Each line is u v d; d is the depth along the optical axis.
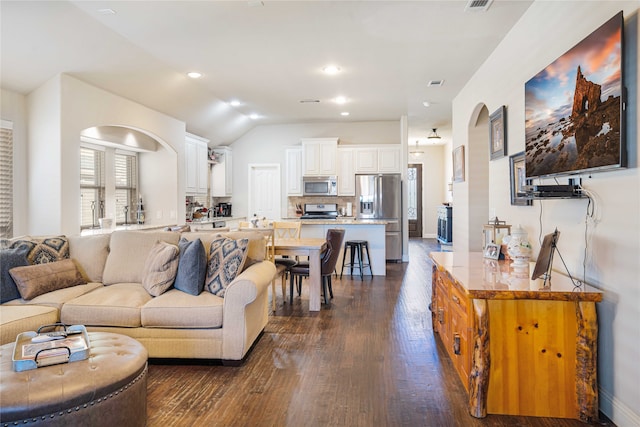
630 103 1.91
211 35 3.72
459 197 5.65
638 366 1.89
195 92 5.64
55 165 3.97
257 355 3.02
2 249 3.09
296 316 4.03
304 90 5.66
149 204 6.27
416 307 4.35
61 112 3.97
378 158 7.89
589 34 2.16
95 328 2.84
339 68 4.67
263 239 3.44
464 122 5.39
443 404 2.29
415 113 7.27
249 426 2.07
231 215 8.61
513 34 3.49
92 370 1.81
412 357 2.96
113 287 3.17
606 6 2.10
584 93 2.18
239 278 2.84
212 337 2.81
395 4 3.11
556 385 2.14
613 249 2.07
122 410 1.84
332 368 2.78
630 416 1.94
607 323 2.12
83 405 1.69
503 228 3.27
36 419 1.58
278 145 8.48
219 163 8.34
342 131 8.26
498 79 3.90
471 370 2.19
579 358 2.11
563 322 2.14
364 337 3.40
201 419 2.13
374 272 6.18
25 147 4.07
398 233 7.57
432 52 4.11
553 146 2.52
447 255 3.43
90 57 3.93
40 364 1.81
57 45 3.62
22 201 4.04
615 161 1.94
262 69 4.73
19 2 3.04
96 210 5.39
